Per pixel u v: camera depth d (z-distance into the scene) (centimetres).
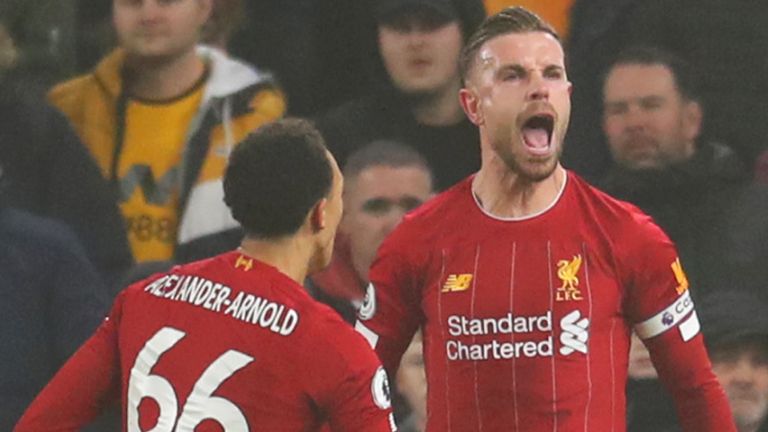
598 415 1189
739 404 1583
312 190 1123
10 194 1633
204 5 1731
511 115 1181
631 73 1712
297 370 1091
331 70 1812
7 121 1647
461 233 1205
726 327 1578
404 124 1719
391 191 1653
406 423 1554
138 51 1719
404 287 1222
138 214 1700
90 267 1545
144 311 1127
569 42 1825
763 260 1650
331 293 1661
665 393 1570
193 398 1095
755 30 1802
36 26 1769
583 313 1183
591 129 1758
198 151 1709
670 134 1708
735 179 1691
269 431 1091
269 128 1136
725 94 1788
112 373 1143
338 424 1100
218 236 1694
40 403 1140
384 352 1233
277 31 1820
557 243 1191
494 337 1191
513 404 1191
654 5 1819
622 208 1203
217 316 1107
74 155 1669
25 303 1507
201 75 1733
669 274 1194
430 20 1702
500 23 1207
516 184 1193
